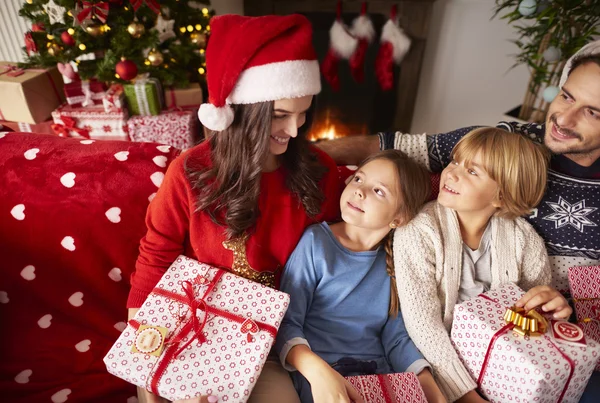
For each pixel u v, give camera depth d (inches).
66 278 39.4
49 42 70.5
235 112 30.5
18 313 39.2
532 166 35.7
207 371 29.0
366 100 109.4
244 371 29.0
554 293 33.6
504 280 37.9
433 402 33.0
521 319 31.2
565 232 40.1
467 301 34.4
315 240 37.0
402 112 107.1
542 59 75.4
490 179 35.5
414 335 36.6
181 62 78.5
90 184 38.1
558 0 62.3
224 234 34.4
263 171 35.6
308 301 37.4
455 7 93.4
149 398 30.8
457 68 101.1
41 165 38.4
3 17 83.6
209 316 31.6
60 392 36.9
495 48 97.1
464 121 108.8
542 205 40.1
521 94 101.8
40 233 37.9
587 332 37.3
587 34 65.4
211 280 33.4
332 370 30.5
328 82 107.7
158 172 39.3
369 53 103.3
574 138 37.5
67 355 39.2
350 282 37.7
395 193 36.0
